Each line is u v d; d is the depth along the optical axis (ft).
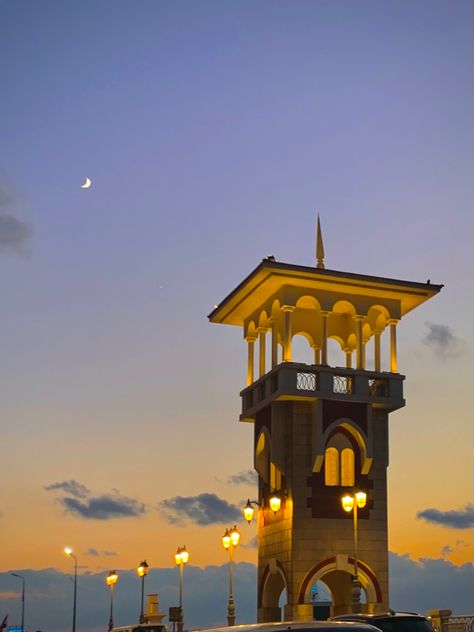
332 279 171.73
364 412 170.09
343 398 168.66
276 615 173.78
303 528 163.84
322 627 42.63
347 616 79.15
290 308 171.01
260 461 177.99
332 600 176.04
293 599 160.25
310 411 169.58
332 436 169.48
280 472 170.30
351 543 165.48
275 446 168.66
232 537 173.06
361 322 175.73
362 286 174.29
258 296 179.73
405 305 183.93
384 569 166.30
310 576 161.99
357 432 168.76
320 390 167.63
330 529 164.86
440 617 149.79
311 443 167.73
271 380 170.91
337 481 168.55
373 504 168.66
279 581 174.19
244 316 192.34
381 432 173.27
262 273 168.66
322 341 172.55
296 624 43.34
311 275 170.19
